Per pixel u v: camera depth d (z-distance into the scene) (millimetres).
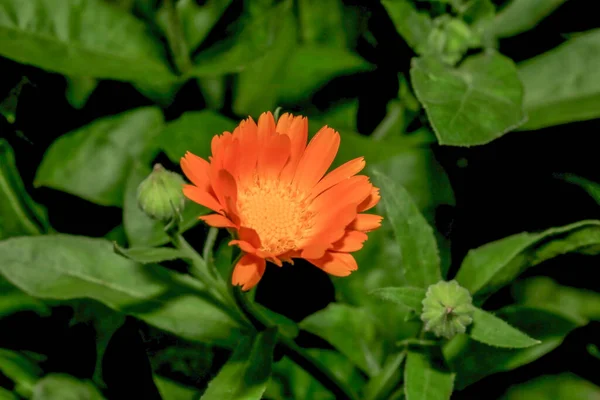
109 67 594
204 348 587
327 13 621
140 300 558
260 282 598
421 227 548
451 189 599
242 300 540
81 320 589
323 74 617
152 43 603
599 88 594
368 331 588
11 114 606
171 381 582
